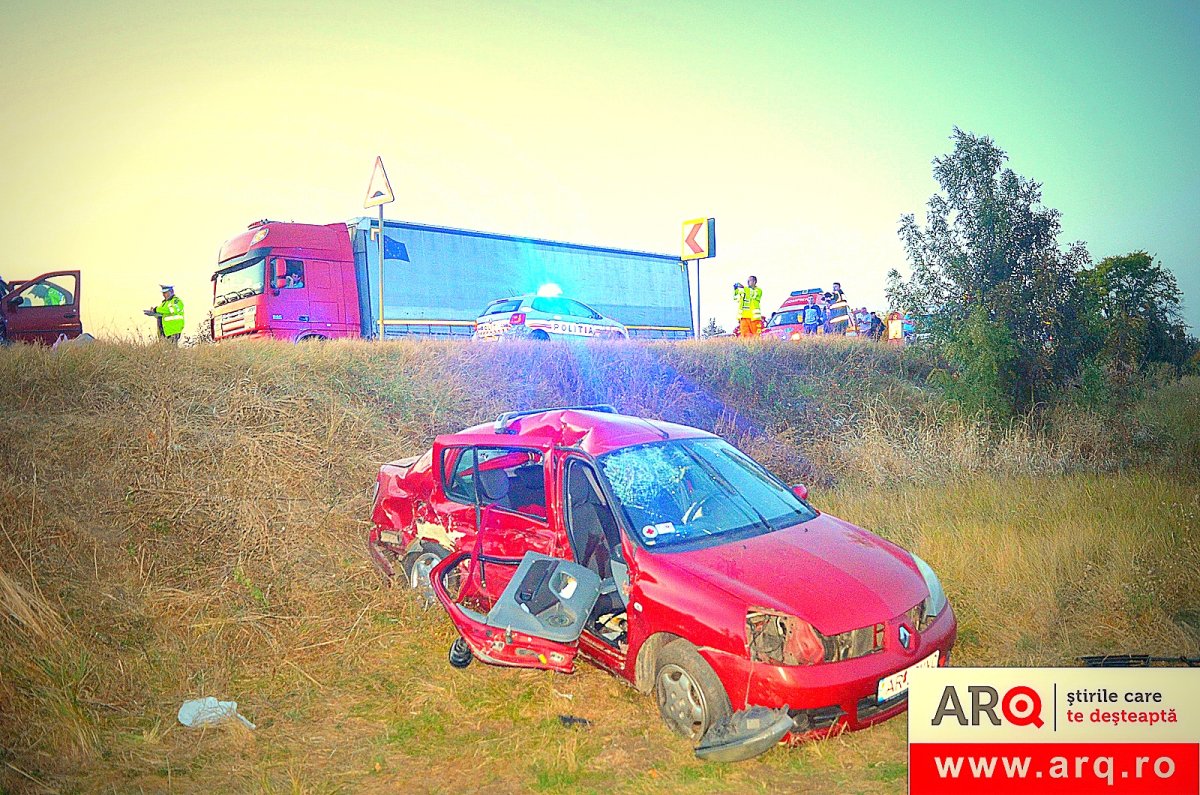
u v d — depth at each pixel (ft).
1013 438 36.50
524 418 19.54
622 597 15.74
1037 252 38.55
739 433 39.47
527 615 15.44
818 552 15.46
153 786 13.37
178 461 24.97
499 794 12.82
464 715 15.55
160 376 30.83
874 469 35.12
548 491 17.08
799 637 13.17
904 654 13.73
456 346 40.96
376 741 14.69
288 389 32.09
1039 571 20.38
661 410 40.34
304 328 61.62
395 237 67.56
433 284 69.77
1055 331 38.37
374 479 27.96
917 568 15.87
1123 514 25.09
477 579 18.35
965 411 38.58
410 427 32.78
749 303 70.90
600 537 17.44
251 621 18.88
